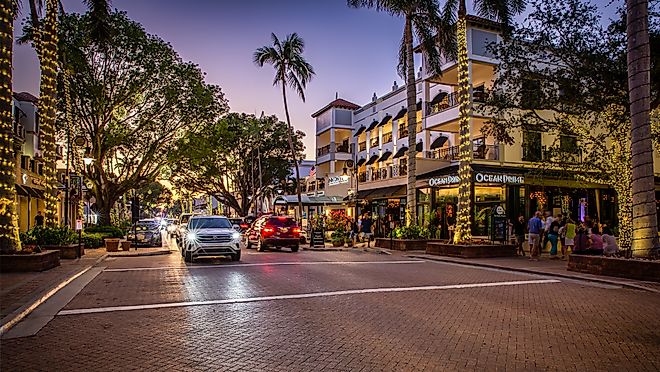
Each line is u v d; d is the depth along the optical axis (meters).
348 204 38.66
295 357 5.98
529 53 20.95
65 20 26.80
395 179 35.22
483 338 6.87
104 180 31.03
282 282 12.34
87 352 6.21
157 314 8.48
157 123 30.66
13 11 15.00
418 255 20.58
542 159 23.53
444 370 5.49
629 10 13.78
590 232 15.43
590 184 29.89
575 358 5.96
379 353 6.14
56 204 19.31
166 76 29.72
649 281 12.11
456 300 9.85
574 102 19.05
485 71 31.62
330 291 10.90
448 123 31.73
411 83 24.55
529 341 6.72
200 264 17.06
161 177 35.16
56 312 8.64
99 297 10.20
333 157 47.94
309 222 30.28
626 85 18.08
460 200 20.50
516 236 20.50
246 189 56.59
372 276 13.59
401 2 22.78
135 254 21.16
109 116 29.42
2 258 13.83
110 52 27.75
